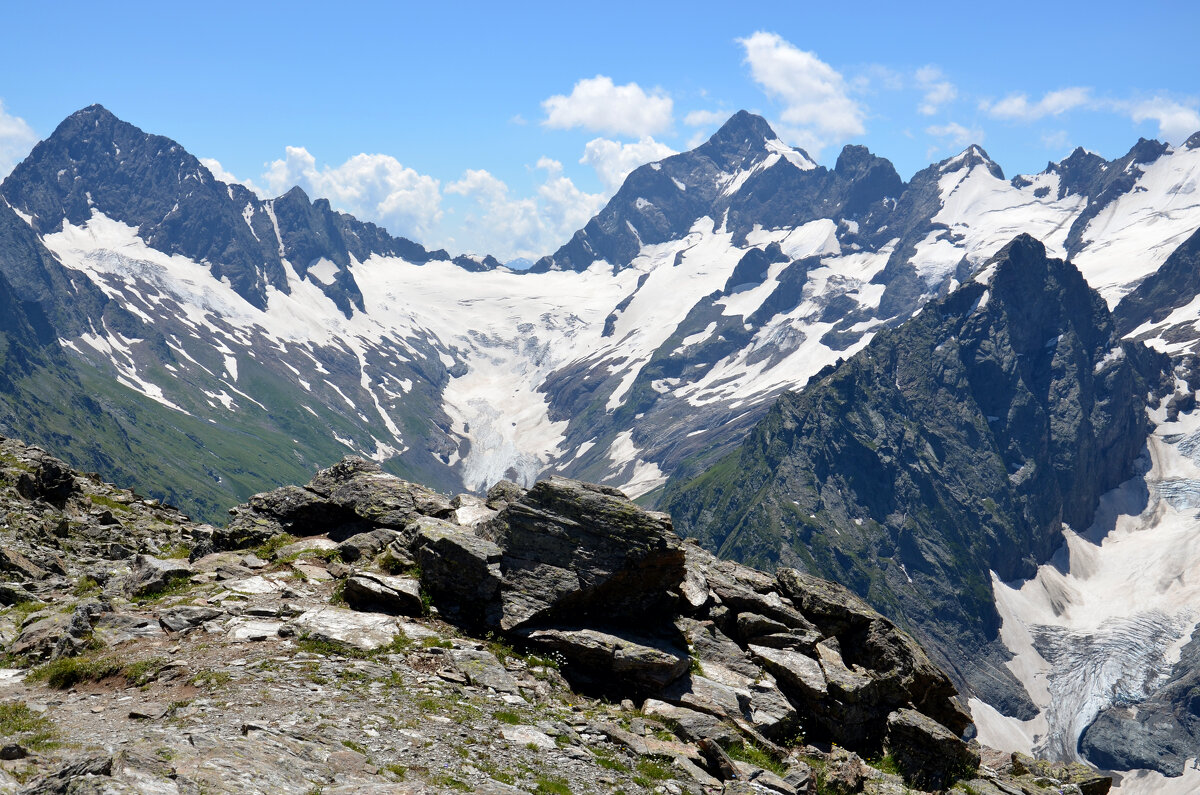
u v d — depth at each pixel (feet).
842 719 82.33
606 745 66.23
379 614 83.10
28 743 53.98
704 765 66.80
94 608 83.56
